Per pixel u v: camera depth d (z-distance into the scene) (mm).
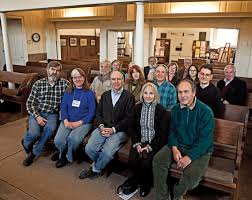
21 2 4965
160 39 9656
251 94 3424
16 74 4723
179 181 2010
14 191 2271
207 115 2045
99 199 2180
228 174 2008
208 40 9273
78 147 2621
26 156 2928
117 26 7195
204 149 2021
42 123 2773
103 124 2568
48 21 8539
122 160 2441
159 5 6367
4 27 5570
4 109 4793
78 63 6449
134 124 2363
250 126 3285
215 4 5746
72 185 2377
